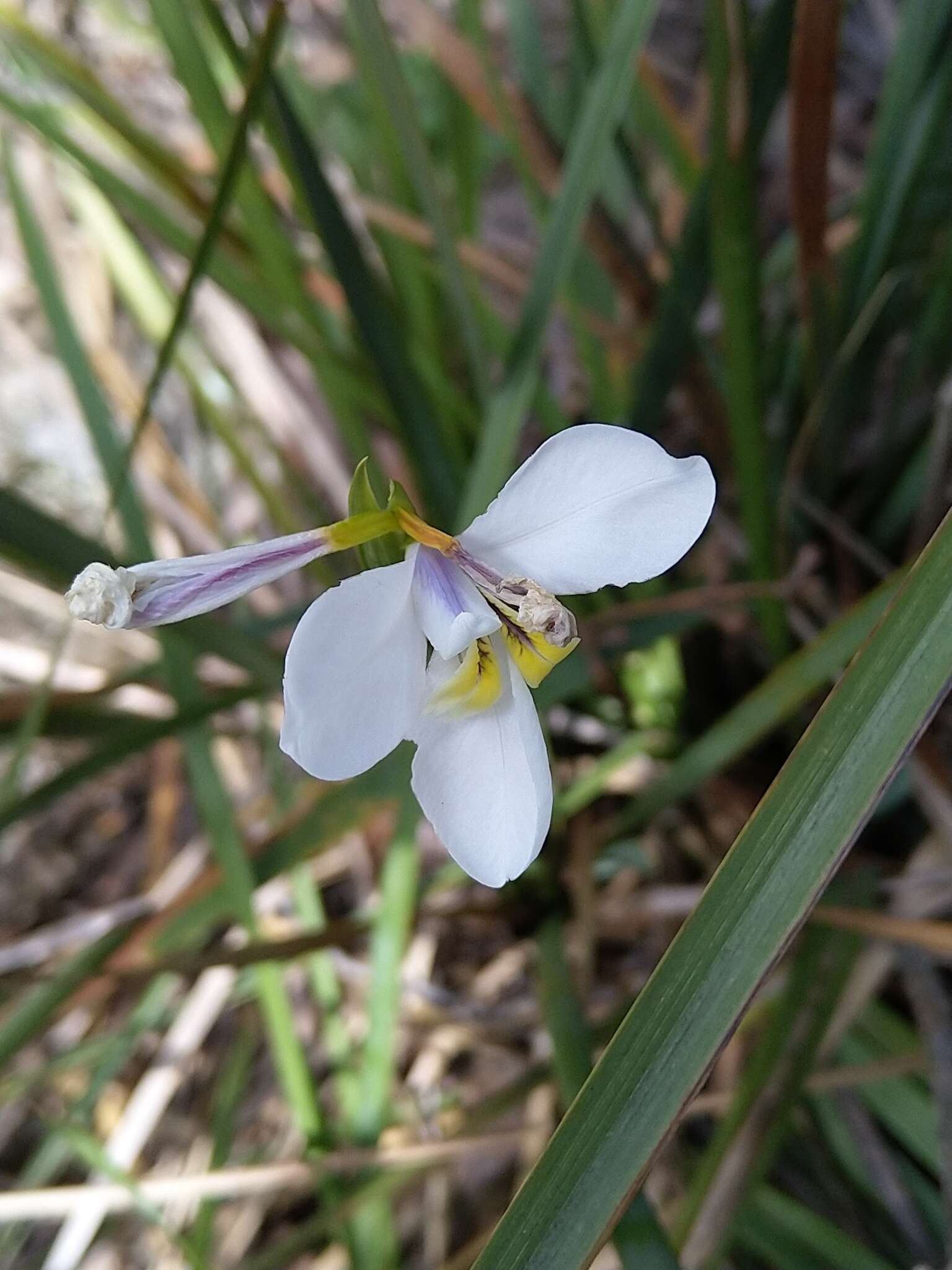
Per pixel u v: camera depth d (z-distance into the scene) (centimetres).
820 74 12
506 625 10
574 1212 9
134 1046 20
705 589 17
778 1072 15
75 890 24
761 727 15
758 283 14
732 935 9
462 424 21
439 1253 18
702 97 22
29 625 26
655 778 21
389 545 10
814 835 9
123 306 28
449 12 27
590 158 14
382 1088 16
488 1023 20
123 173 24
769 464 16
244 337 24
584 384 24
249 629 18
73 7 27
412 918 18
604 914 20
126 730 17
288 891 22
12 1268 20
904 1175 16
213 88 15
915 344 19
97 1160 16
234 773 25
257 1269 15
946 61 16
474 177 21
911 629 9
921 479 19
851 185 26
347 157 23
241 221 19
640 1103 9
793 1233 16
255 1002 21
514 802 10
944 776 15
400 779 16
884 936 15
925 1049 16
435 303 21
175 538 25
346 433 20
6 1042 14
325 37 27
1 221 28
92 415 18
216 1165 18
